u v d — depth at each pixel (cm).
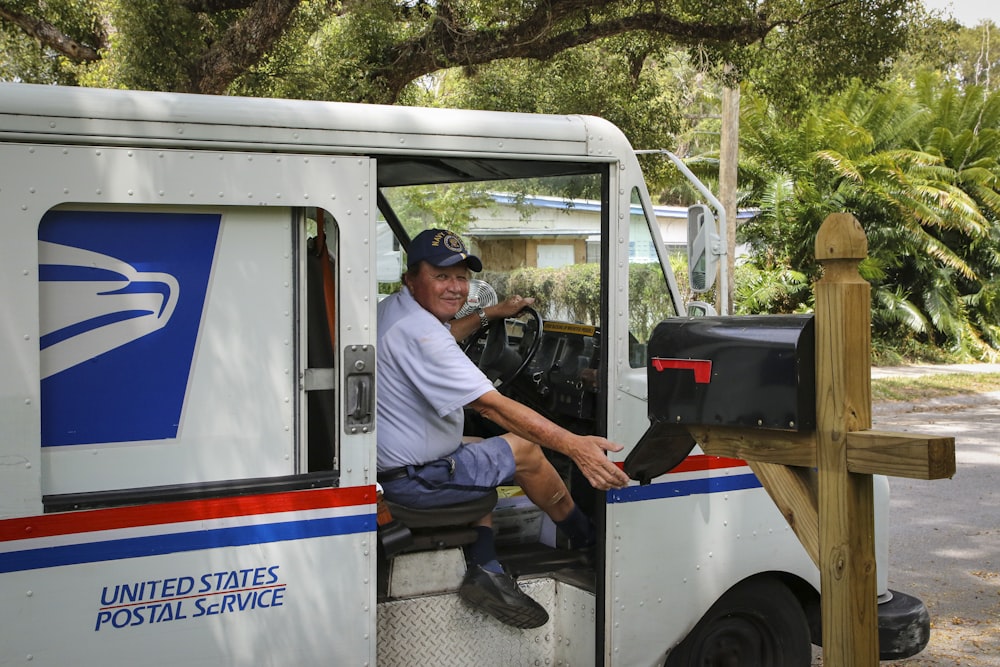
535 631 345
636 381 337
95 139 260
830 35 989
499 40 899
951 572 619
